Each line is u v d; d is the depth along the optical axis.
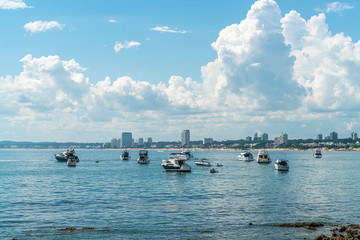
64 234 47.41
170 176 129.00
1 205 67.25
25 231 48.75
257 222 53.59
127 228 50.44
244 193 82.69
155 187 94.88
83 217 56.94
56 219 55.59
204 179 117.06
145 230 49.41
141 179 117.50
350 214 58.78
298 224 51.41
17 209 63.28
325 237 43.88
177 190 88.31
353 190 88.00
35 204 68.31
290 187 94.44
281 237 46.12
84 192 85.06
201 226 51.44
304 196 77.69
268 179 117.12
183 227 50.94
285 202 69.94
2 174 139.75
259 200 72.38
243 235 47.09
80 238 45.72
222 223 53.03
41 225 51.94
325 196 77.75
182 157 150.00
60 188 93.00
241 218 56.09
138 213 59.78
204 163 197.88
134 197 76.94
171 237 46.34
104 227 50.94
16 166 194.38
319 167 184.62
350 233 46.72
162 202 70.31
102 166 194.50
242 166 191.88
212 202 70.12
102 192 84.94
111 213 59.84
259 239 45.50
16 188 93.19
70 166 191.75
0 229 49.72
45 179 118.50
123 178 121.38
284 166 156.12
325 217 56.69
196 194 81.19
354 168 175.75
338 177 125.12
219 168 175.25
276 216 57.41
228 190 88.12
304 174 138.12
